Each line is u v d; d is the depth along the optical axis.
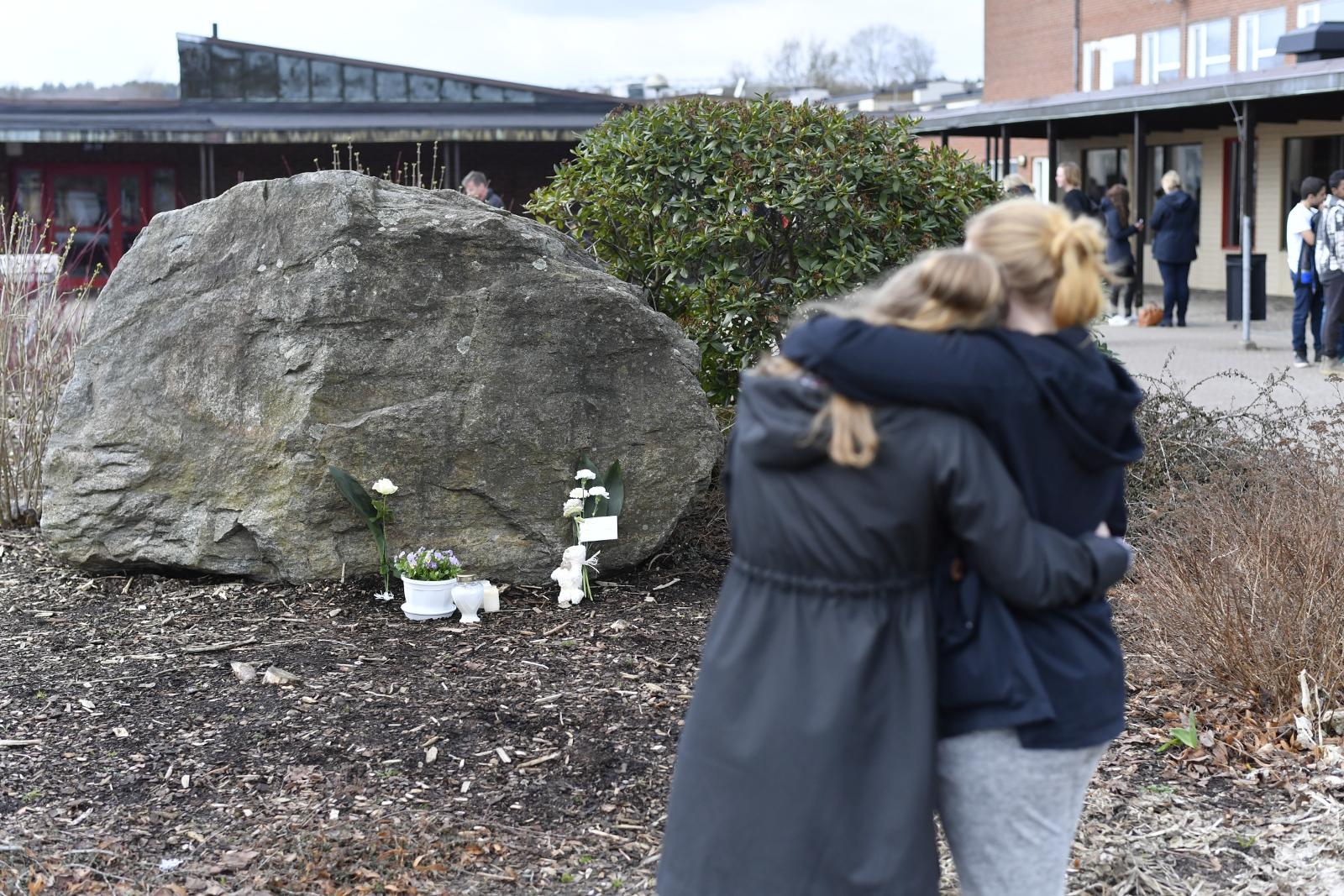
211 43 29.64
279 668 4.79
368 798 3.83
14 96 41.28
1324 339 13.19
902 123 7.45
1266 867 3.52
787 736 2.26
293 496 5.63
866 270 7.00
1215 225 27.20
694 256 7.16
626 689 4.67
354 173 5.91
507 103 29.95
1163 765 4.17
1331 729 4.35
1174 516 5.57
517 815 3.77
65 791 3.84
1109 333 17.72
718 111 7.26
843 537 2.24
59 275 7.75
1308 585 4.54
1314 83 15.78
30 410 7.32
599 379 5.88
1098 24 35.53
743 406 2.37
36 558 6.44
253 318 5.80
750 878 2.29
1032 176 33.91
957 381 2.16
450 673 4.81
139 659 4.94
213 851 3.51
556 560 5.82
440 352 5.74
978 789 2.34
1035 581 2.18
